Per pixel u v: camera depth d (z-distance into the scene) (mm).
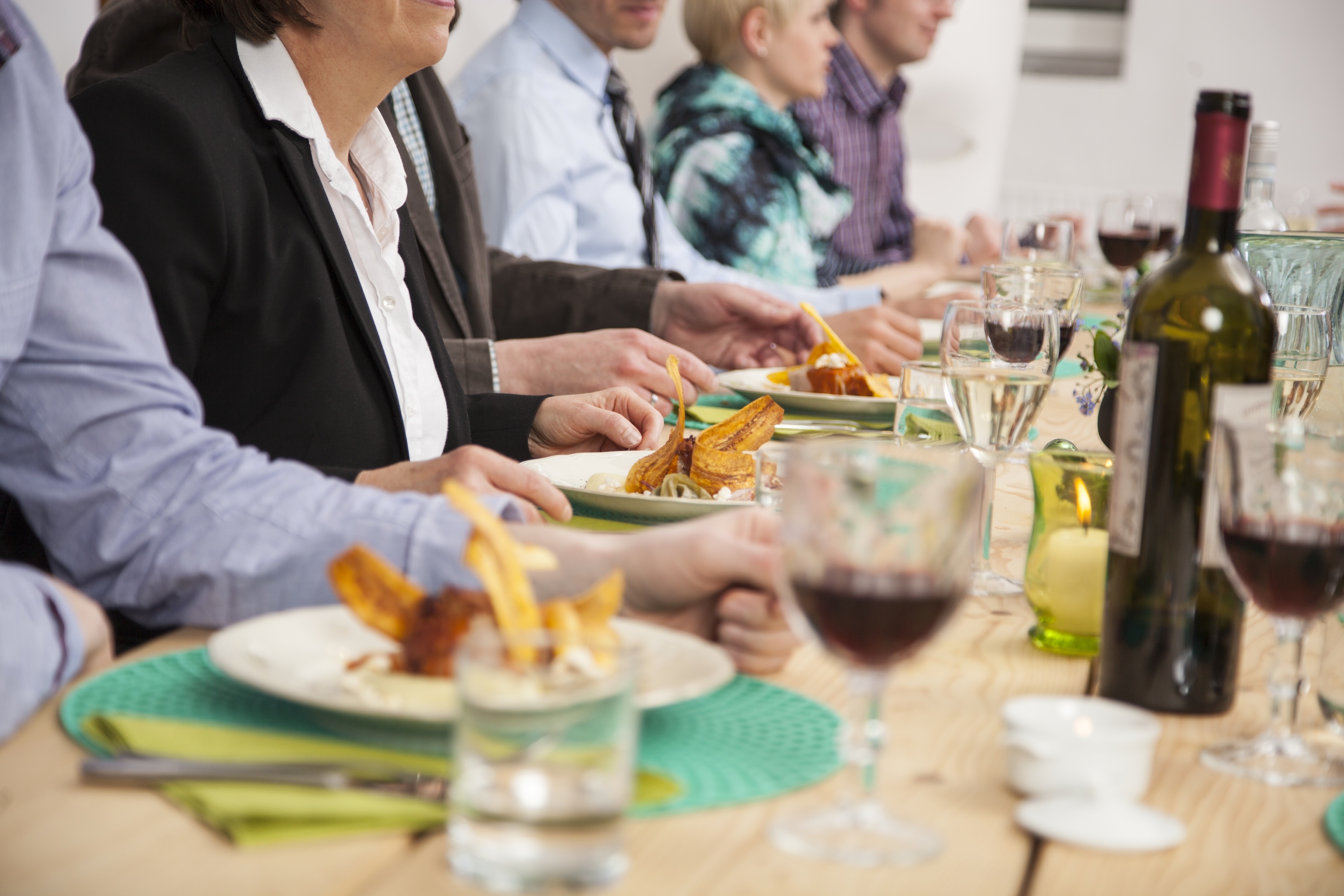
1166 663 771
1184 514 759
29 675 695
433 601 691
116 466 887
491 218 2801
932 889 546
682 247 3189
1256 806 652
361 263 1480
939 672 842
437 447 1530
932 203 5586
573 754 528
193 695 714
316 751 639
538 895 521
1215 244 764
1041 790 636
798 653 864
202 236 1279
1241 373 748
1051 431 1724
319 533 852
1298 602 689
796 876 550
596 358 1847
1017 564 1147
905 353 2166
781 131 3703
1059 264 2801
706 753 670
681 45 4859
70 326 905
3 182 872
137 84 1292
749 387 1769
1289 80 6352
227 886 521
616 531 1086
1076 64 6578
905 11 4410
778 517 834
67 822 569
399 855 553
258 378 1355
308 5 1383
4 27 882
